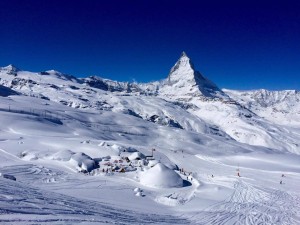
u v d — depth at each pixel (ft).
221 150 649.20
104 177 210.79
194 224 115.55
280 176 285.23
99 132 641.40
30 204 75.20
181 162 346.74
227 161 392.88
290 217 140.05
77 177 190.49
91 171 229.66
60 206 83.41
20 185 109.19
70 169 227.40
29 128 469.98
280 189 218.18
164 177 210.38
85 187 164.25
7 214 61.05
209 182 236.02
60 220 64.34
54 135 440.04
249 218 133.39
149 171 218.59
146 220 102.27
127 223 86.12
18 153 267.80
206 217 131.13
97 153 305.53
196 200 171.42
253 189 211.82
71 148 314.55
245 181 243.60
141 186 199.00
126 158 280.31
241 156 461.78
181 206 156.46
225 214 138.41
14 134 389.39
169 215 127.65
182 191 197.16
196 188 205.98
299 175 296.92
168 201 163.12
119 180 208.23
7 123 469.16
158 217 115.65
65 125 620.49
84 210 88.58
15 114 552.00
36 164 222.07
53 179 174.50
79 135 518.78
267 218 135.13
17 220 57.82
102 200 137.59
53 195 105.60
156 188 200.75
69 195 126.21
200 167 327.47
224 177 260.62
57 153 261.44
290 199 185.26
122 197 156.04
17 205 70.85
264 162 418.72
